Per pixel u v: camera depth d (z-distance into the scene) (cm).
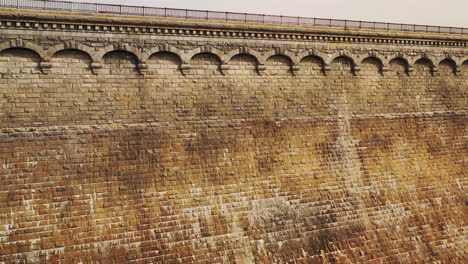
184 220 2395
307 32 2880
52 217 2177
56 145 2295
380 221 2809
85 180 2300
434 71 3375
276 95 2852
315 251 2553
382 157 3058
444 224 2966
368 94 3141
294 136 2855
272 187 2669
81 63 2377
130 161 2420
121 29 2427
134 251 2234
